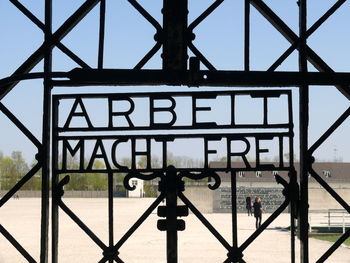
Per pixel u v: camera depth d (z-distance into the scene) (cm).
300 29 416
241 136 411
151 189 9594
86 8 416
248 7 414
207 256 1475
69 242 1834
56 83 408
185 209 410
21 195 9700
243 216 3981
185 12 412
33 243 1797
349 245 1803
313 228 2462
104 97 416
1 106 409
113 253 405
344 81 403
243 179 6062
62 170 412
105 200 7656
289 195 406
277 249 1675
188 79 404
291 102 409
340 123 404
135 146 414
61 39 423
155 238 2008
